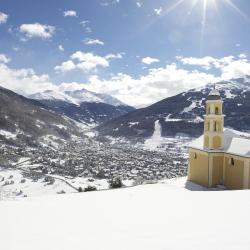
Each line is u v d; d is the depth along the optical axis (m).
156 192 35.75
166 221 20.12
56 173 150.38
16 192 115.19
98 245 15.24
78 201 29.22
